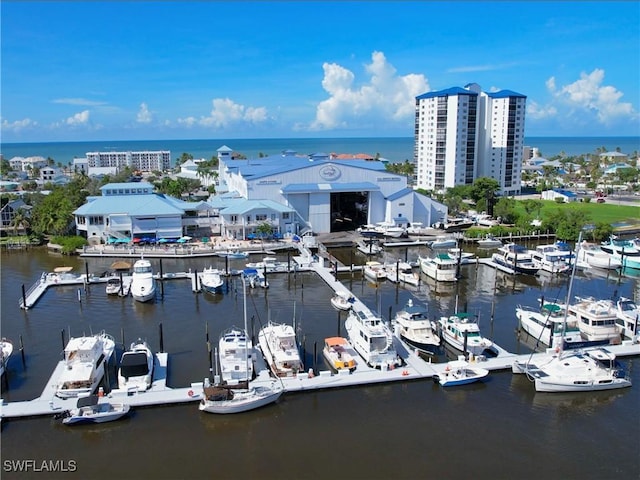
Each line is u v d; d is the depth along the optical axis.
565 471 35.25
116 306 66.00
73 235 103.75
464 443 38.12
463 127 158.12
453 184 160.38
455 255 88.94
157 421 40.34
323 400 43.44
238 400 41.06
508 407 42.81
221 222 105.12
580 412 42.31
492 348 52.12
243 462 35.94
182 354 51.69
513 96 161.25
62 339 51.69
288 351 47.84
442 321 56.28
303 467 35.47
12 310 64.25
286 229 106.75
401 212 114.31
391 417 41.28
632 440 38.72
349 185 112.00
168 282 76.50
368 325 51.00
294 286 75.44
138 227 99.00
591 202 156.25
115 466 35.50
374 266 81.25
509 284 77.38
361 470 35.19
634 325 56.19
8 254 95.06
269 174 109.12
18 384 45.47
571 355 48.78
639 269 84.50
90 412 39.50
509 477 34.59
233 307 65.94
